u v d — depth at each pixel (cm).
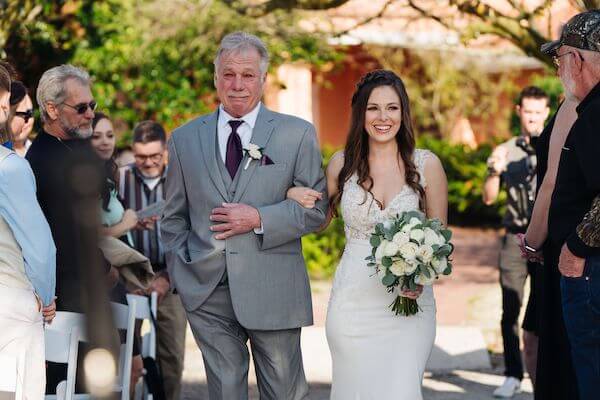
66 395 553
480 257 1705
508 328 854
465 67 2384
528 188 845
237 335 601
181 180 607
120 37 1297
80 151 486
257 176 591
